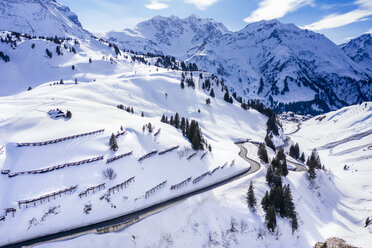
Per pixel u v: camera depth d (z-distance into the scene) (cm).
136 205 5481
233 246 5006
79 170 5656
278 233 5416
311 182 8231
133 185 5856
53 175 5372
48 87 14600
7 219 4478
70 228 4712
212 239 5050
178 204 5709
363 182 10138
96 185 5425
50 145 6178
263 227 5444
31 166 5478
